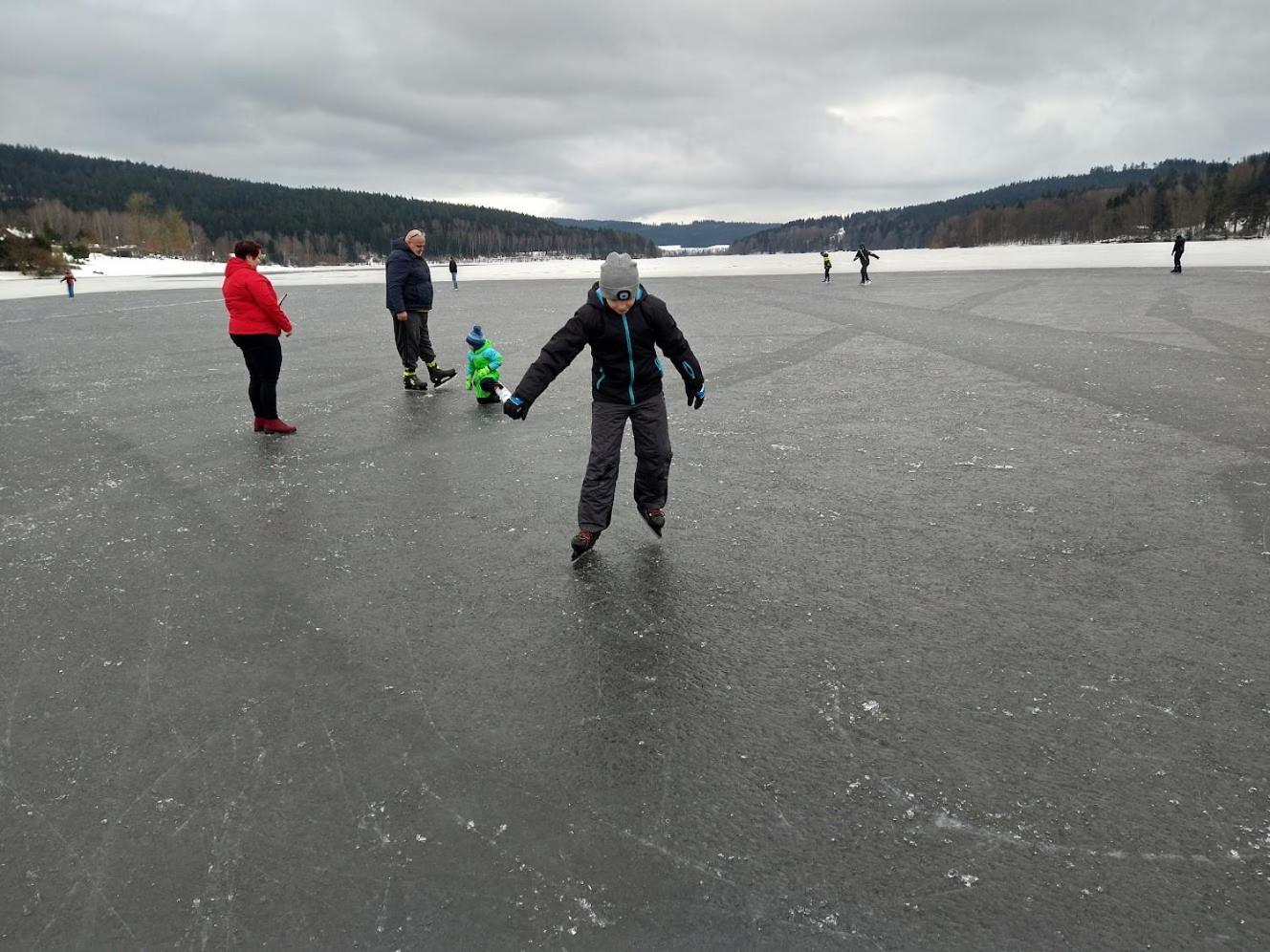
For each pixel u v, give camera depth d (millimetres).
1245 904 2062
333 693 3102
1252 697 2934
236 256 6930
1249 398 7609
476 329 8188
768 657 3289
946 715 2873
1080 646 3299
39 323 19219
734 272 41719
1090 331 12836
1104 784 2510
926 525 4652
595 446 4289
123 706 3039
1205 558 4082
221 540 4691
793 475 5645
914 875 2180
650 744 2754
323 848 2318
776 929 2016
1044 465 5707
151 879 2223
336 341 14125
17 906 2145
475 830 2375
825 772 2592
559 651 3377
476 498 5355
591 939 1997
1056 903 2078
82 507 5344
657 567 4184
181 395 9320
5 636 3590
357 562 4340
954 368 9773
